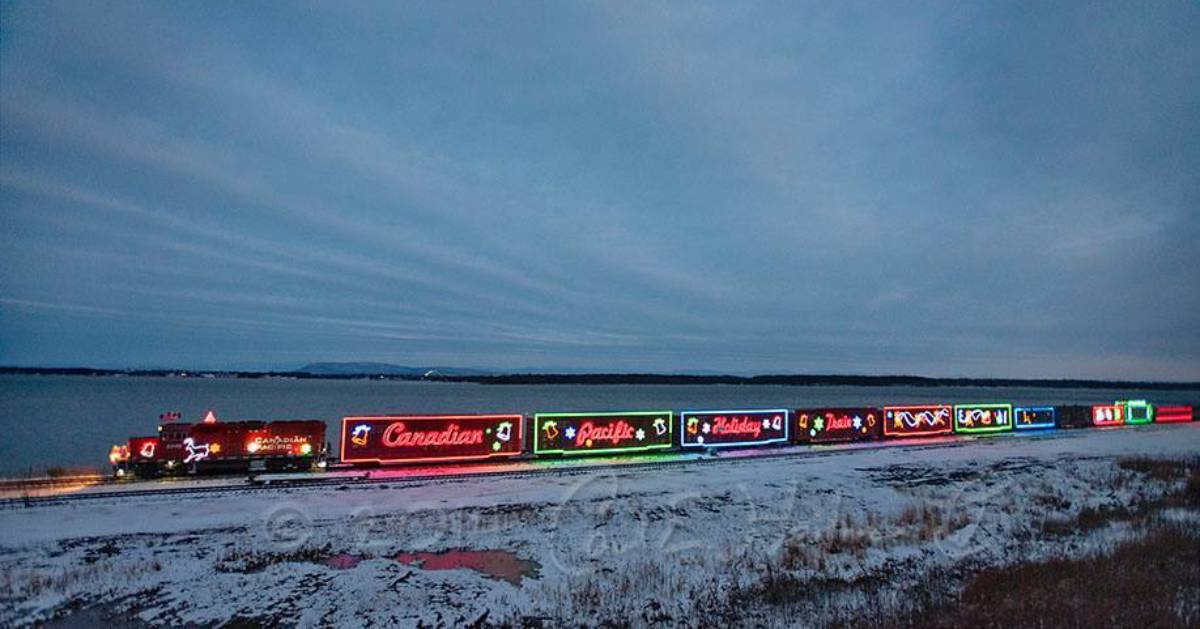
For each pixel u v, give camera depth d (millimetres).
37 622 13875
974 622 13383
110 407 105438
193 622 14102
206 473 31844
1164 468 34906
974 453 43375
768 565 18375
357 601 15367
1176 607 13875
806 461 38594
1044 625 12938
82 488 27594
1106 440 53406
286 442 32844
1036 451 44969
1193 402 182500
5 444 52156
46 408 101438
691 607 15359
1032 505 26609
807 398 186625
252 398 146500
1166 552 18609
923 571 18094
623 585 16656
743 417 45562
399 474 31969
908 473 34656
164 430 31047
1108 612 13461
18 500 25047
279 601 15289
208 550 18844
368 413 93750
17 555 18094
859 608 15117
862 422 51344
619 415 40875
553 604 15438
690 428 43375
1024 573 17000
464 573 17438
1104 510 25594
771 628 14047
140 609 14672
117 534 20344
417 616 14664
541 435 38344
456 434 36000
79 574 16562
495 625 14305
